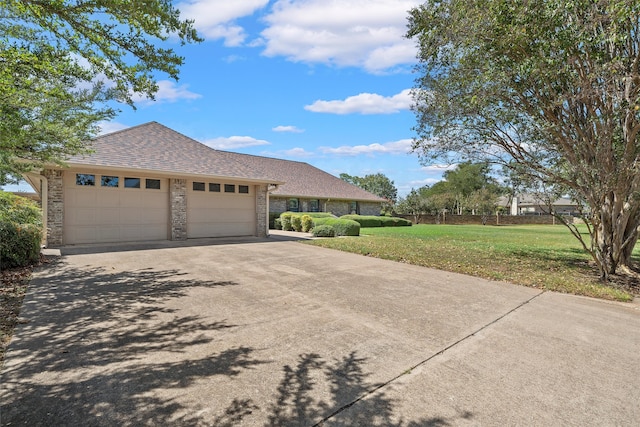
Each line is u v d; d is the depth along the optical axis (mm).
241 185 14344
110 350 3430
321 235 15711
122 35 4000
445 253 10586
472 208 38219
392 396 2750
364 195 28719
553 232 22188
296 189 23781
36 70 4289
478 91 7609
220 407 2523
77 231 10570
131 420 2344
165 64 4316
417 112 9469
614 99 6770
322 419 2426
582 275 7988
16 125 5062
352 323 4414
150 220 12008
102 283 6133
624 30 6320
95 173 10859
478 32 6770
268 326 4223
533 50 6570
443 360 3434
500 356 3564
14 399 2555
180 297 5359
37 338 3688
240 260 8789
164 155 12883
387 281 6832
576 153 7730
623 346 3908
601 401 2768
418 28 8102
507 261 9461
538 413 2572
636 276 7871
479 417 2500
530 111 8016
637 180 7098
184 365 3146
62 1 3553
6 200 8227
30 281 6191
